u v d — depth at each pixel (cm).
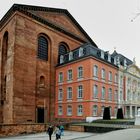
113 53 5556
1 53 4719
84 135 2831
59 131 2397
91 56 4225
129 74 5422
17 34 4234
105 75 4609
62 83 4734
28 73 4331
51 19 4962
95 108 4241
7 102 4228
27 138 2622
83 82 4291
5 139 2519
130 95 5416
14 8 4266
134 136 1844
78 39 5412
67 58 4803
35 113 4362
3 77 4650
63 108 4631
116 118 4366
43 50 4788
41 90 4575
